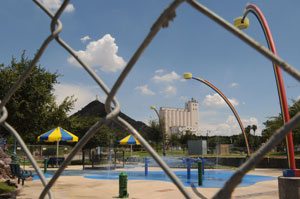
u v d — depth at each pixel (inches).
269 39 418.9
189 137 4045.3
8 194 504.7
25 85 587.8
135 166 1456.7
